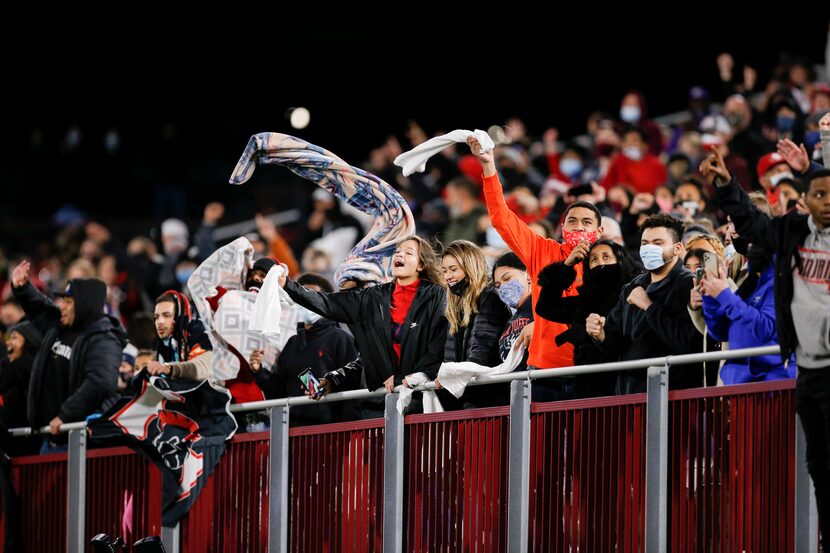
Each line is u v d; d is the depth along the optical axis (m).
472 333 18.94
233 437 20.80
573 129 52.56
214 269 21.19
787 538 15.94
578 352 18.12
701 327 17.28
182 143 54.78
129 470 22.16
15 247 48.38
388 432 18.98
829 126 16.89
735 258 18.31
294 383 20.91
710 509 16.48
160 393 21.06
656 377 16.80
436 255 19.91
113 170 54.00
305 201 43.31
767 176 24.83
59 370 23.64
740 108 30.45
